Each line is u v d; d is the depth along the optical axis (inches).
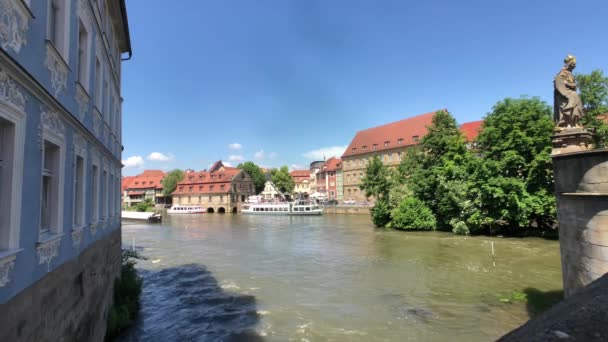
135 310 484.1
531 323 99.0
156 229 1688.0
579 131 276.7
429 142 1425.9
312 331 422.0
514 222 1086.4
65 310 212.2
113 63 484.1
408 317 456.8
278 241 1199.6
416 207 1381.6
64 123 215.6
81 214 268.8
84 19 273.4
